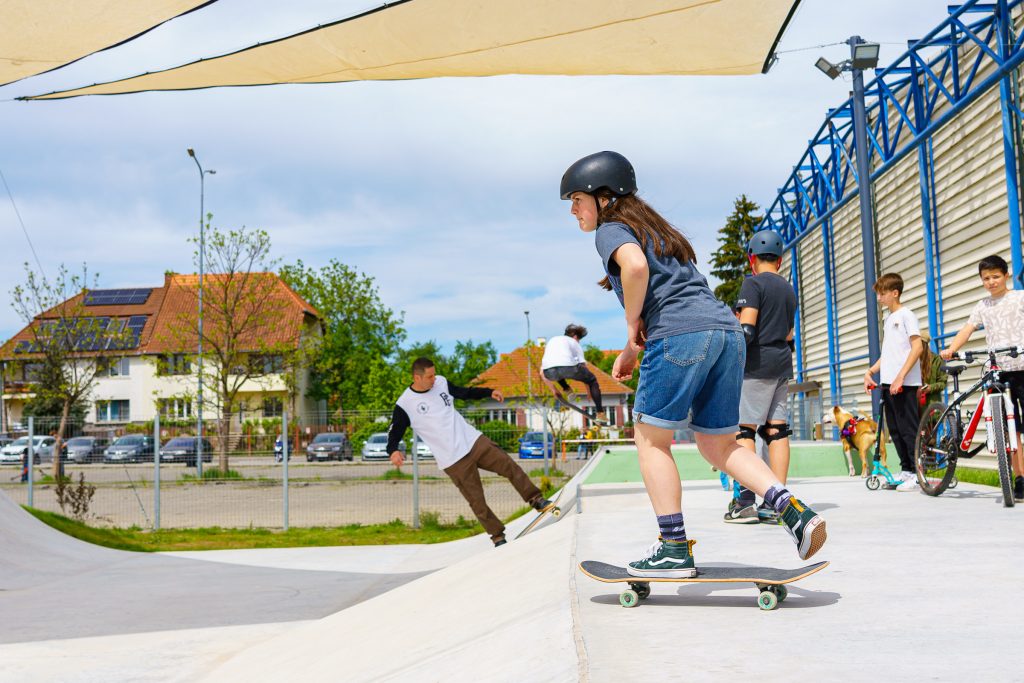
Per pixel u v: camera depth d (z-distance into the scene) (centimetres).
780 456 464
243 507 1438
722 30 629
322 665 321
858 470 892
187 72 679
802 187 1614
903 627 207
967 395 514
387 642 314
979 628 204
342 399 4816
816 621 217
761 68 715
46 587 732
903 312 584
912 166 1112
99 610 610
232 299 2881
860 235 1342
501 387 4697
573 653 192
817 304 1620
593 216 265
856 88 1040
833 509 491
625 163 265
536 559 374
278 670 347
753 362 459
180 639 503
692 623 218
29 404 3494
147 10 572
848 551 329
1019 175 834
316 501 1462
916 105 1065
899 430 598
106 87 709
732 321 253
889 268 1209
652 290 252
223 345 2847
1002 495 507
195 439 1449
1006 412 487
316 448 1466
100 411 4384
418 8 577
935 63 1011
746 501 443
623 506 600
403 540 1131
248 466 1456
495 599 315
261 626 543
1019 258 831
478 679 204
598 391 705
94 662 443
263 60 663
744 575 238
